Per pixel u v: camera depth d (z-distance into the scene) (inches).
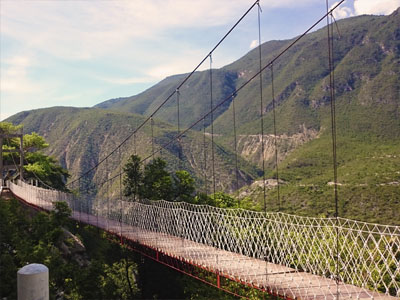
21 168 1969.7
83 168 4313.5
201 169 3277.6
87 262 1189.1
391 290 628.7
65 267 829.2
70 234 1262.3
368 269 442.0
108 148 4424.2
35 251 816.3
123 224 1060.5
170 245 754.8
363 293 437.1
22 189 1631.4
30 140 2386.8
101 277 968.9
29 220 1136.2
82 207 1327.5
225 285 836.6
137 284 1203.2
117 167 3548.2
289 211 1748.3
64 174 2509.8
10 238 898.7
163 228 894.4
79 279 812.6
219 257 639.1
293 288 464.8
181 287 1058.7
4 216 984.3
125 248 1179.3
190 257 641.0
